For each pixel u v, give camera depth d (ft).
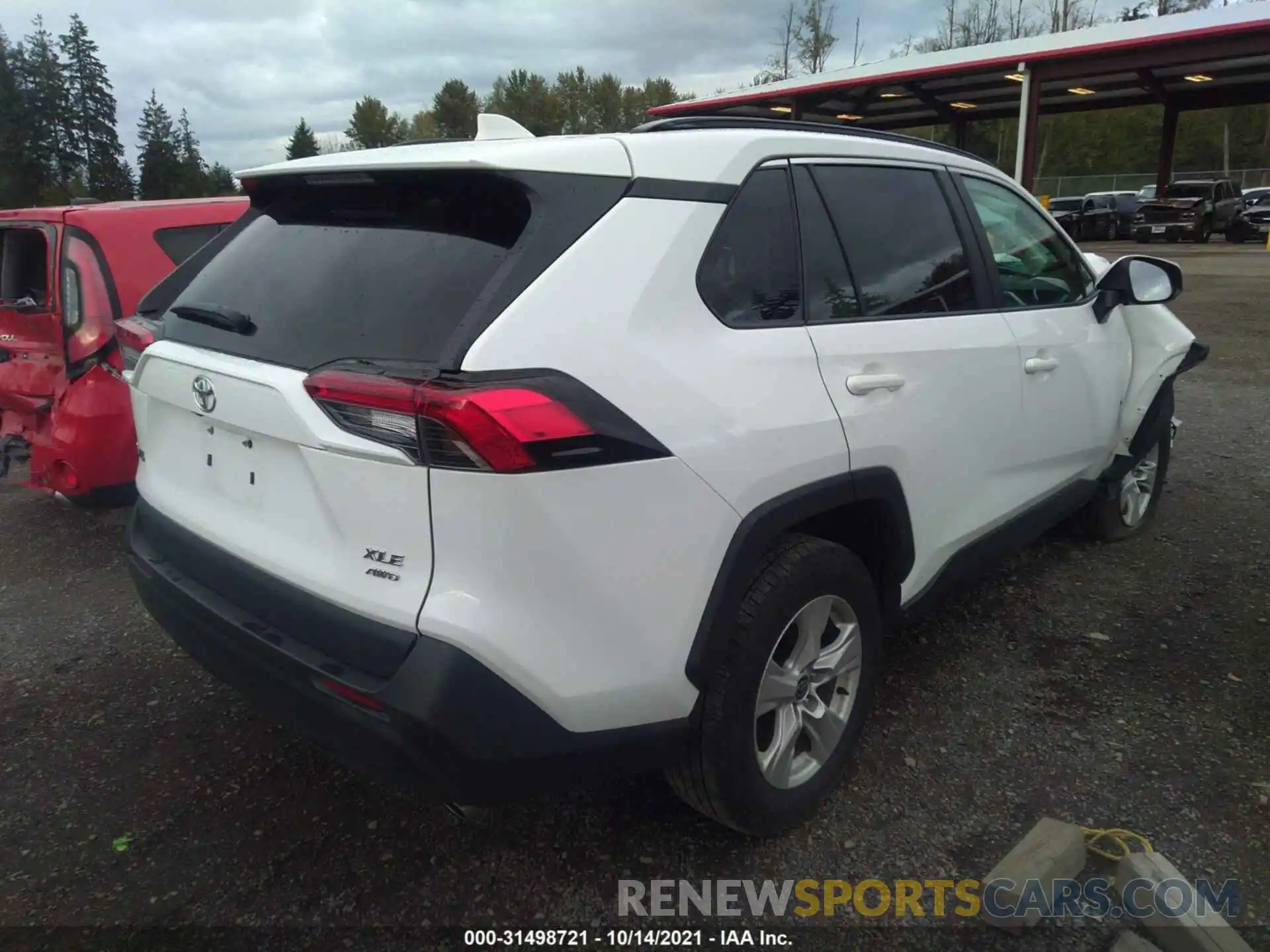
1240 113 187.11
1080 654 11.64
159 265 15.48
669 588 6.80
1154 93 89.20
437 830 8.70
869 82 75.10
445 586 6.12
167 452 8.90
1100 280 13.12
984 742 9.81
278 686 6.97
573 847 8.42
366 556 6.43
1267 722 10.06
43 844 8.57
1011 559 14.62
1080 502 13.34
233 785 9.46
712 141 7.79
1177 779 9.13
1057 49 64.64
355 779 9.53
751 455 7.23
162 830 8.77
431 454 5.96
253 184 8.86
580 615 6.37
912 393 9.00
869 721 10.23
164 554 8.66
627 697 6.75
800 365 7.89
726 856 8.25
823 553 8.02
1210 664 11.34
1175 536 15.46
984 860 8.14
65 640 12.85
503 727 6.18
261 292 7.86
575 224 6.70
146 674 11.87
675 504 6.75
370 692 6.24
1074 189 135.44
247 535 7.52
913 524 9.23
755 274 7.89
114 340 14.75
